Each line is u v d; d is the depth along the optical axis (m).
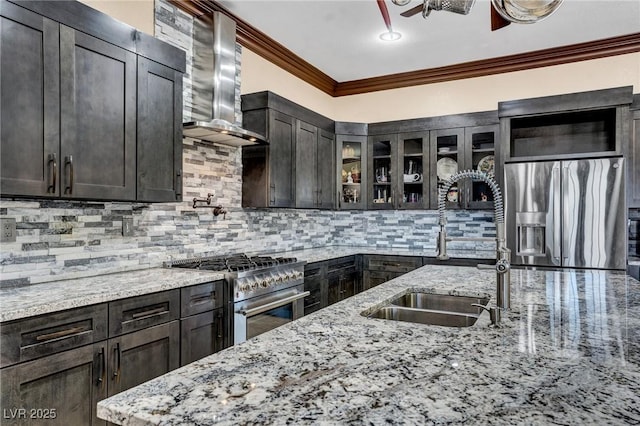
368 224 5.12
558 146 4.22
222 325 2.57
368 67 4.64
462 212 4.65
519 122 4.22
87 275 2.43
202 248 3.25
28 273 2.15
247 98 3.60
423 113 4.84
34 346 1.62
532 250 3.70
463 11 1.98
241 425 0.70
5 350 1.54
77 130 2.07
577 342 1.16
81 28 2.09
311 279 3.56
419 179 4.54
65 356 1.73
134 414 0.74
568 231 3.56
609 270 3.44
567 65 4.18
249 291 2.71
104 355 1.89
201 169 3.25
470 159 4.28
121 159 2.29
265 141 3.34
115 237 2.60
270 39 3.88
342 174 4.67
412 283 2.20
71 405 1.75
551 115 3.87
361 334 1.24
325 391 0.83
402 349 1.10
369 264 4.41
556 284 2.15
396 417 0.72
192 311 2.37
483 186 4.31
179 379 0.90
